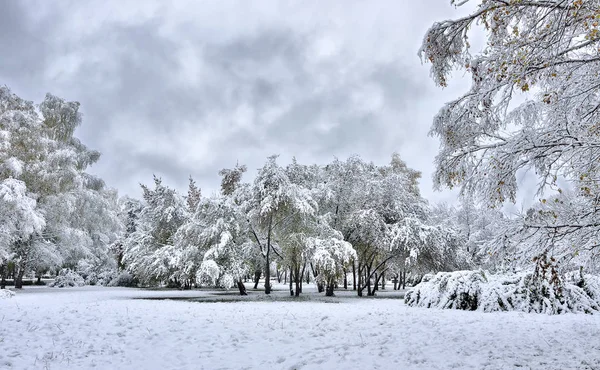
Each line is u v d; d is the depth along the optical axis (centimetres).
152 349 790
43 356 715
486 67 584
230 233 2486
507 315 1317
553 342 811
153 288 3434
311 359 695
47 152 2731
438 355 704
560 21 500
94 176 3222
